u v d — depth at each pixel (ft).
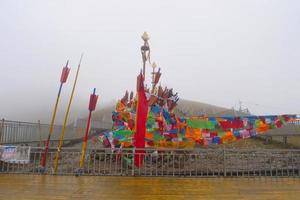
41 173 31.24
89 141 78.18
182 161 38.11
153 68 50.60
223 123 44.47
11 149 31.73
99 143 59.82
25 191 23.67
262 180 29.09
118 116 47.67
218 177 30.53
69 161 39.42
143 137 34.91
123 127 46.91
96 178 29.53
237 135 43.86
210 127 44.60
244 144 67.77
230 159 36.50
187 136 44.42
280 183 27.63
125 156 34.53
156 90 46.88
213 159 37.40
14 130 46.01
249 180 29.07
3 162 32.24
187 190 24.63
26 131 50.29
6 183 26.58
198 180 28.91
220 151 32.78
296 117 43.27
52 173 31.27
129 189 24.89
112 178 29.63
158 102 45.37
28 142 50.37
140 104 35.60
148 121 43.86
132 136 44.68
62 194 22.95
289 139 70.23
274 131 70.64
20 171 32.27
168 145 43.96
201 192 23.97
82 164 31.45
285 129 70.18
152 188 25.29
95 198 21.91
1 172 31.01
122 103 48.03
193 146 45.16
